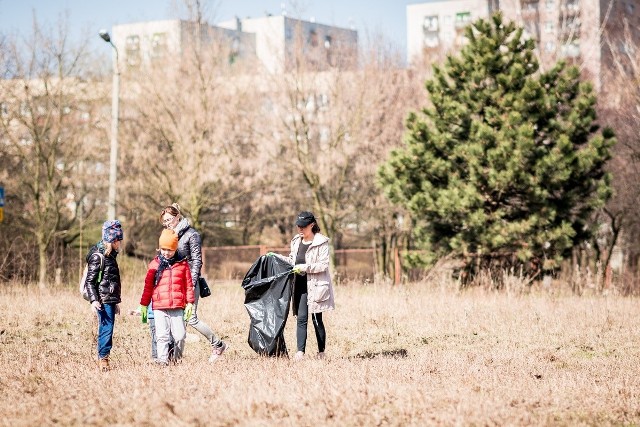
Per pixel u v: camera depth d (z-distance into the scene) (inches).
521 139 1315.2
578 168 1348.4
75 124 1921.8
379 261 2101.4
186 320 505.7
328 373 460.1
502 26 1466.5
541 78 1423.5
